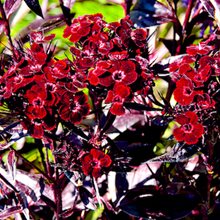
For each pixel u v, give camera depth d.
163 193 0.68
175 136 0.56
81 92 0.57
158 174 0.69
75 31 0.60
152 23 0.72
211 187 0.66
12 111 0.57
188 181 0.65
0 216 0.62
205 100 0.56
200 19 0.72
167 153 0.60
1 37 0.69
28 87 0.56
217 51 0.60
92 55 0.58
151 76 0.58
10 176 0.62
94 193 0.64
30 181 0.64
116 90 0.56
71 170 0.59
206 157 0.63
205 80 0.56
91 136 0.61
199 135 0.56
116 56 0.57
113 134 0.70
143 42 0.60
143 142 0.70
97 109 0.59
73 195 0.69
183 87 0.57
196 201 0.68
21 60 0.58
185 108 0.58
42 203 0.66
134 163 0.63
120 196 0.69
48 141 0.61
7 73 0.57
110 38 0.60
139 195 0.69
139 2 0.72
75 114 0.56
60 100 0.56
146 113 0.70
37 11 0.65
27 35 0.68
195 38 0.73
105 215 0.72
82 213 0.70
